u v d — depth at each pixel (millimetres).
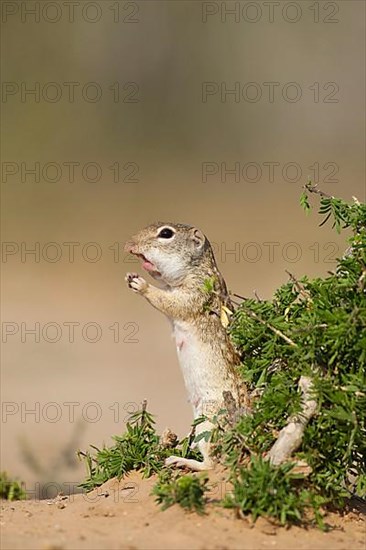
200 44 32062
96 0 31859
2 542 6277
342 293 7098
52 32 31625
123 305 20734
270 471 6660
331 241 23422
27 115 30297
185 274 8484
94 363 16469
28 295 21188
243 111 31625
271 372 7277
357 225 7410
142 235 8672
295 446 6871
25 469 10859
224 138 30891
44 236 24875
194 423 7594
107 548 6152
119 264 23297
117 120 31125
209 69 31891
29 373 15797
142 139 30641
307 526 6715
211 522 6594
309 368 6875
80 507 7188
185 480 6762
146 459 7793
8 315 19641
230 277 21375
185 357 8188
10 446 11891
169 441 8023
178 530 6469
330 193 26672
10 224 25375
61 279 22359
